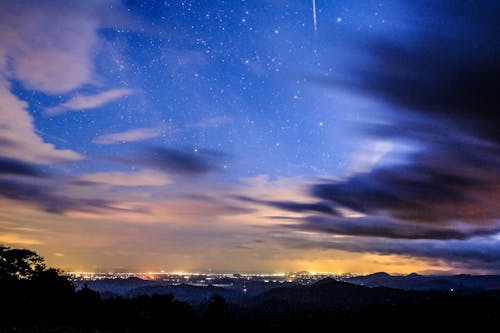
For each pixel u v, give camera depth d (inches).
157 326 1903.3
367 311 3385.8
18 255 1845.5
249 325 2618.1
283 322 3070.9
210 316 2283.5
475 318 2817.4
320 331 2775.6
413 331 2672.2
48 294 1780.3
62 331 1459.2
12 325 1462.8
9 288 1729.8
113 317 1818.4
